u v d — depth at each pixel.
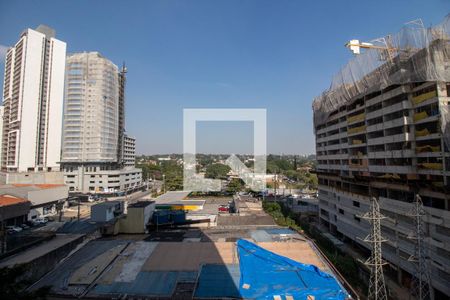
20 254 37.12
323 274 31.48
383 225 40.00
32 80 112.88
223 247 40.94
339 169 55.34
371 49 41.12
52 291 28.52
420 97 33.66
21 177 93.31
